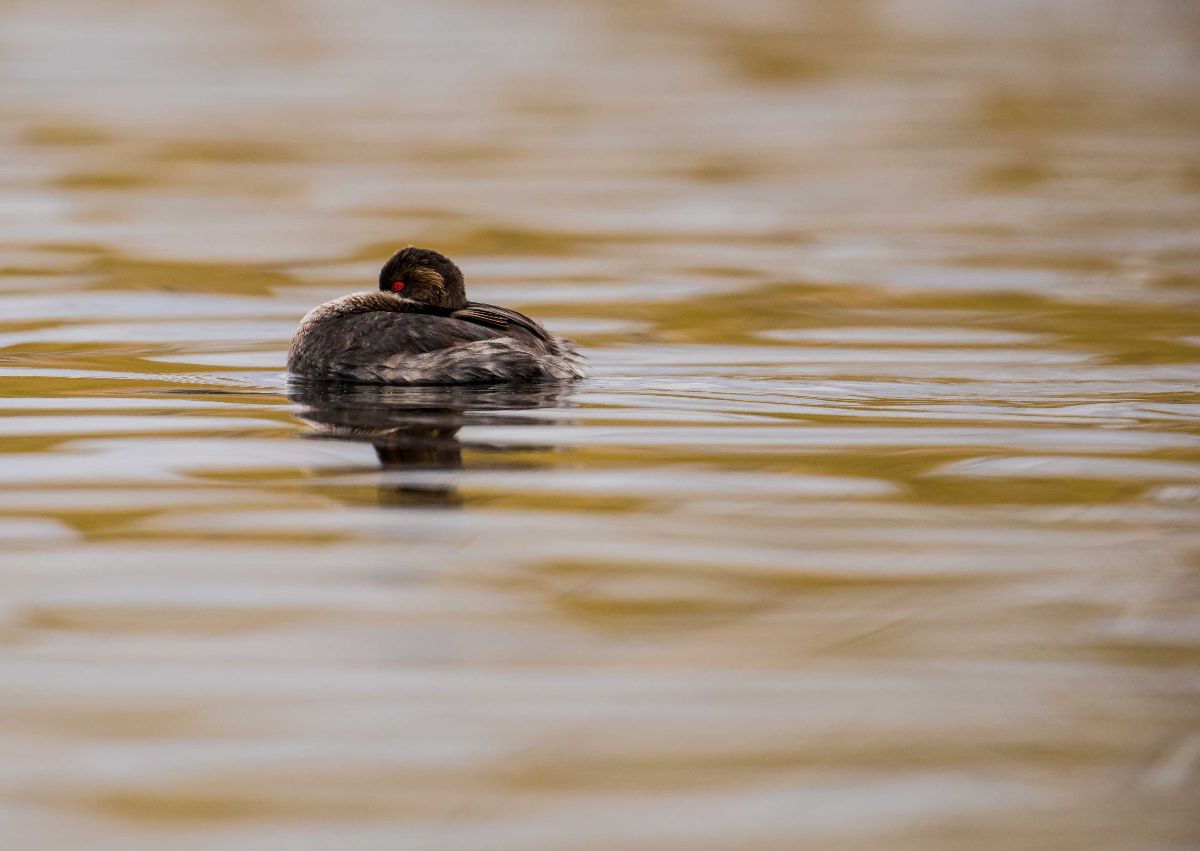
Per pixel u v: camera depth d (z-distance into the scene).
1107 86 54.69
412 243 29.62
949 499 12.95
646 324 22.00
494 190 35.88
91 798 8.31
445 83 55.72
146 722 9.07
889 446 14.59
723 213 33.16
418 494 13.02
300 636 10.19
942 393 17.06
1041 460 14.10
